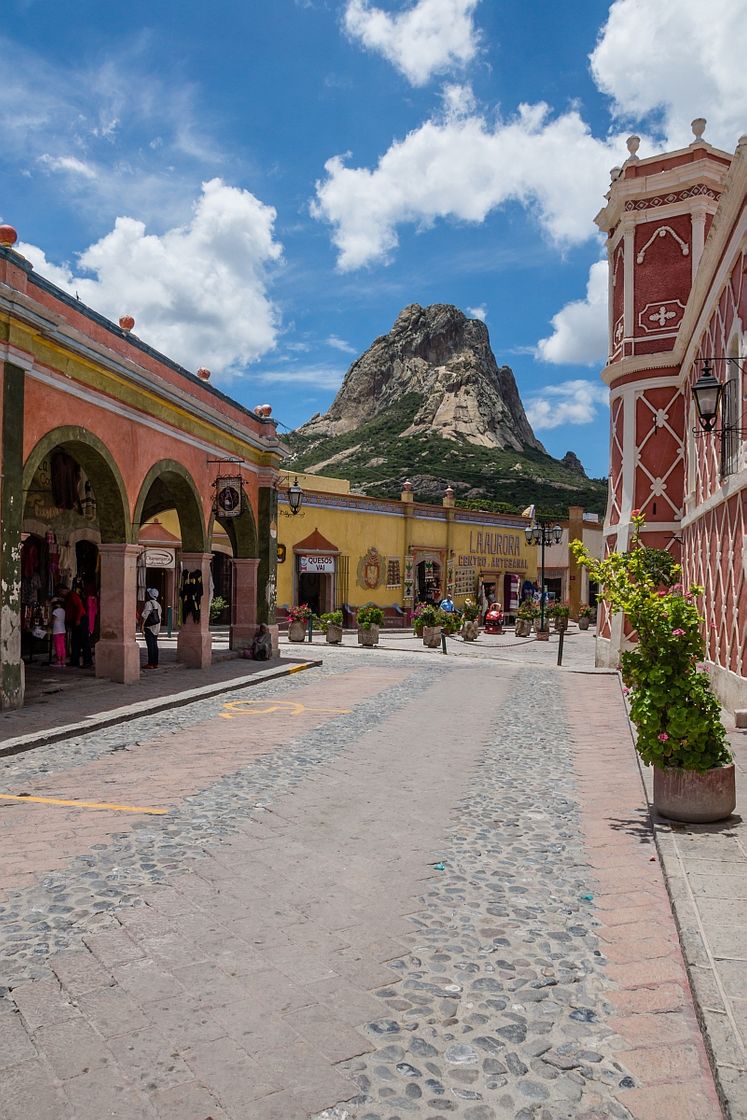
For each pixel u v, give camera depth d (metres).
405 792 6.94
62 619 15.18
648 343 18.14
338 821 6.00
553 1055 2.99
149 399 14.05
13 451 10.38
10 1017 3.18
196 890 4.55
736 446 11.41
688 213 17.73
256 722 10.66
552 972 3.64
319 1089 2.76
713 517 13.27
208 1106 2.66
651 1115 2.65
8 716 10.12
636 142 18.56
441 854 5.28
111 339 13.15
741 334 11.02
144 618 16.02
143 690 12.91
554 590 45.75
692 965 3.37
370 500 35.09
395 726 10.45
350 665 19.39
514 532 42.78
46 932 3.96
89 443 12.21
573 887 4.70
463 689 14.77
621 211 18.58
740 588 10.98
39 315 10.39
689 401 16.69
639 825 5.97
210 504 16.84
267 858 5.12
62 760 8.13
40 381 10.98
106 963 3.64
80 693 12.23
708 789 5.53
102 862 5.01
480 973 3.62
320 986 3.47
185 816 6.07
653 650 5.84
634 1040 3.10
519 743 9.34
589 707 12.52
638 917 4.27
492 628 36.38
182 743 9.12
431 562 38.31
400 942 3.93
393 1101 2.71
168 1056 2.93
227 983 3.47
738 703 10.84
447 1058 2.96
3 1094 2.70
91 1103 2.66
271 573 19.98
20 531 10.61
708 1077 2.87
